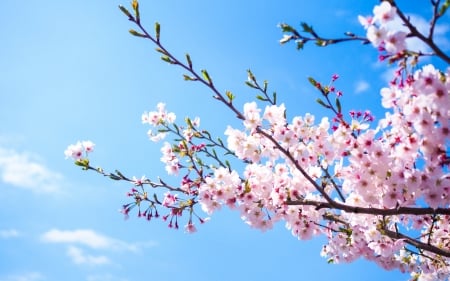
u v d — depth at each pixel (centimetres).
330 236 660
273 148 542
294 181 565
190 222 667
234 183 559
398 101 421
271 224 580
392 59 376
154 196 676
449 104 388
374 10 359
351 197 542
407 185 456
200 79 467
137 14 443
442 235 659
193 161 646
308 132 553
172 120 705
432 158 429
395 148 467
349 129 496
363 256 652
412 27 359
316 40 394
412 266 697
